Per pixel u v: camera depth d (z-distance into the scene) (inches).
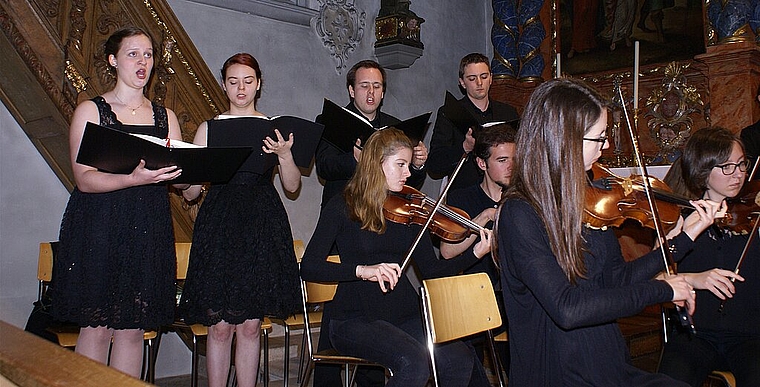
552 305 77.0
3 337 64.6
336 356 123.9
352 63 259.6
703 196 126.8
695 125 258.2
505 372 157.5
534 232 80.5
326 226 127.1
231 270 132.8
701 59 249.9
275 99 234.1
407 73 277.3
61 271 119.6
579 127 80.0
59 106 165.8
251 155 135.7
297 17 239.6
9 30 163.8
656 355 181.5
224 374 139.2
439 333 111.3
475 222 141.6
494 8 305.4
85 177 118.3
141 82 126.5
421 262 132.4
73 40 170.2
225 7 221.5
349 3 258.4
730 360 114.9
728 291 94.0
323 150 175.6
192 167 117.0
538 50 298.2
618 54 278.4
